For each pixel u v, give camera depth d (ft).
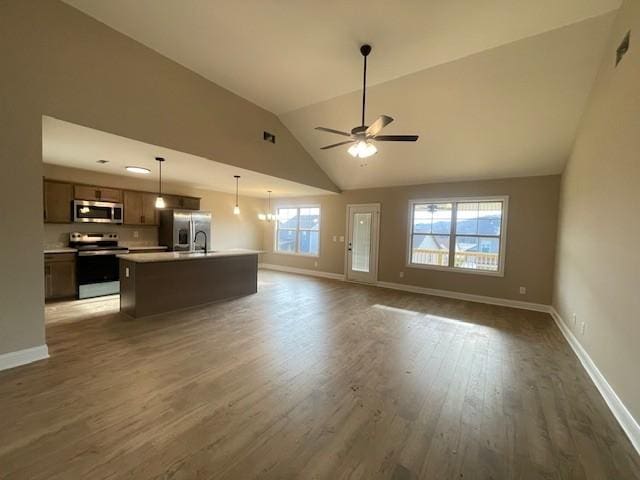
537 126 12.66
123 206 18.10
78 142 10.59
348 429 6.06
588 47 9.09
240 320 12.91
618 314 7.10
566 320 12.23
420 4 7.97
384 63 10.91
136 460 5.08
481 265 17.87
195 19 8.95
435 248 19.52
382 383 7.95
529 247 16.21
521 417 6.63
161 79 10.91
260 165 15.66
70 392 7.06
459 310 15.56
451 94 12.28
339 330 12.03
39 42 8.09
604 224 8.32
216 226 25.11
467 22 8.66
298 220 27.20
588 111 10.52
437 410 6.81
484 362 9.43
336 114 15.12
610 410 6.99
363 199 22.58
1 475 4.70
